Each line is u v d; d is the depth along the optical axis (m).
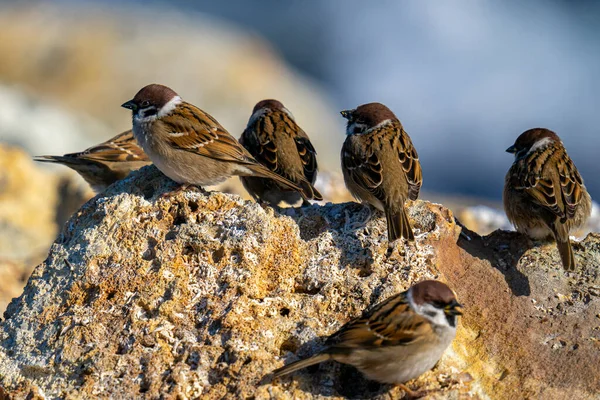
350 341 9.29
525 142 12.95
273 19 41.28
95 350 10.02
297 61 39.62
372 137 12.98
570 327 10.77
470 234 12.37
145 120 12.55
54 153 24.81
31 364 10.11
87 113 30.72
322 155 30.80
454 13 40.28
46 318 10.52
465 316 10.91
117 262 10.77
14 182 18.97
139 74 32.25
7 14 36.12
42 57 32.84
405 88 38.59
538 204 12.13
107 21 35.66
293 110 32.72
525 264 11.83
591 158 34.19
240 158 12.75
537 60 38.41
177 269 10.61
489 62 38.91
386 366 9.33
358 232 11.30
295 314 10.36
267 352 9.81
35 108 26.70
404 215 11.44
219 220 11.00
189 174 12.50
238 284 10.42
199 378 9.62
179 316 10.21
